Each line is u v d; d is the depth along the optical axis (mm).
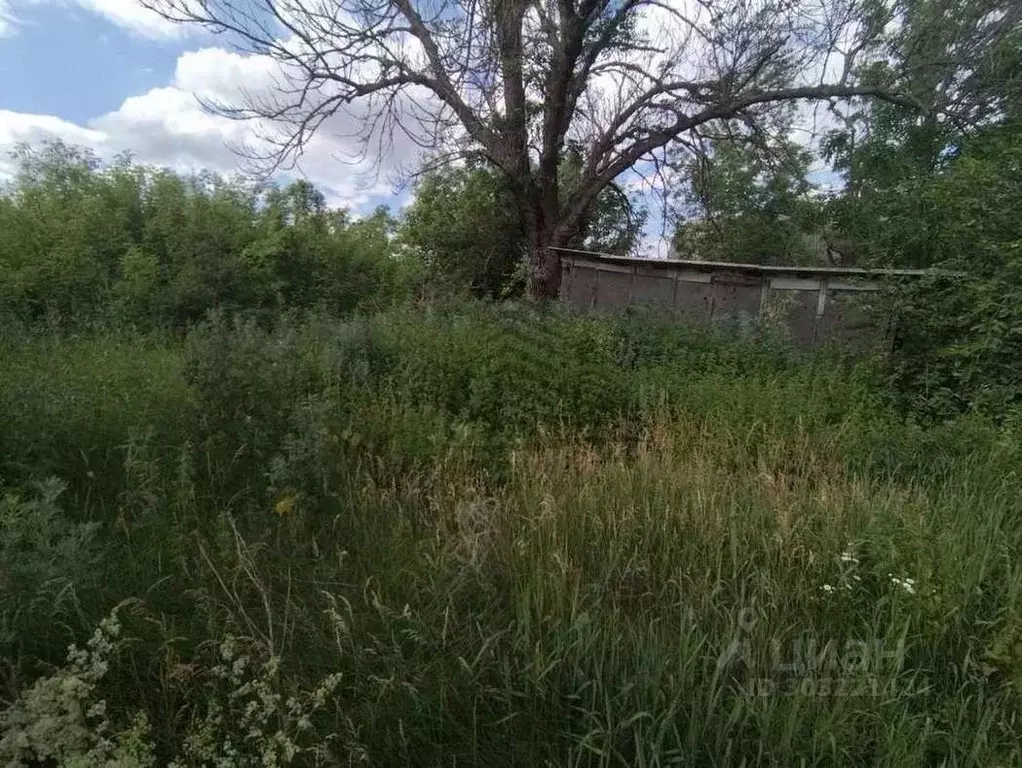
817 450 5266
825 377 6930
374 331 7039
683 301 12375
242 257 11133
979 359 6711
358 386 5773
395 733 2404
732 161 19750
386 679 2494
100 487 3781
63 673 2309
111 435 4133
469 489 3875
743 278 11805
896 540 3521
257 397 3980
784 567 3445
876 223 10453
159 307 9805
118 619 2652
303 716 2240
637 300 12047
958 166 8703
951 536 3479
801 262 20578
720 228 19750
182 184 12211
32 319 9016
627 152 15492
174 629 2693
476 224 17438
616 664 2615
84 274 9953
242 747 2371
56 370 5180
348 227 14039
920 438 5332
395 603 2973
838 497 4055
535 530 3457
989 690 2795
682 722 2443
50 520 3145
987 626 3037
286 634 2752
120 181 11727
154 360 5953
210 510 3547
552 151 15141
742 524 3713
